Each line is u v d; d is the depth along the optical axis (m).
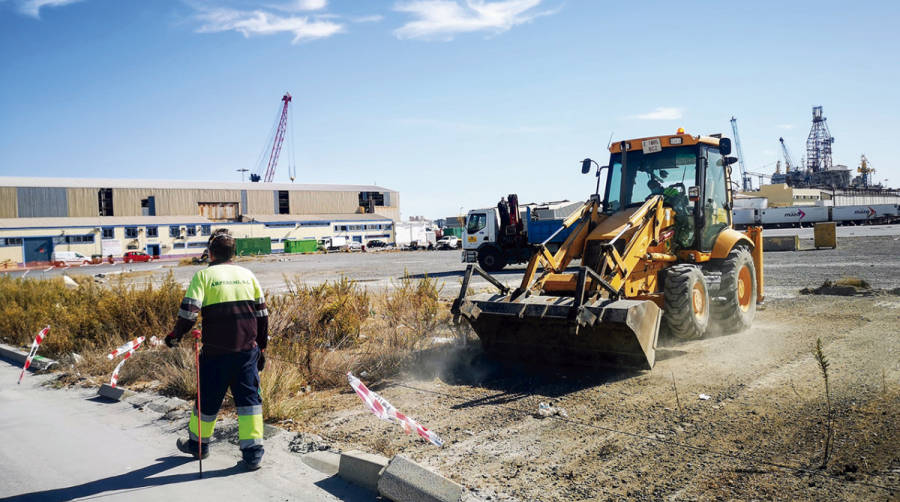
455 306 6.56
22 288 15.21
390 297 11.86
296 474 4.18
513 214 23.98
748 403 5.27
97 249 58.81
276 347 7.65
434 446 4.59
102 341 8.77
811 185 120.94
